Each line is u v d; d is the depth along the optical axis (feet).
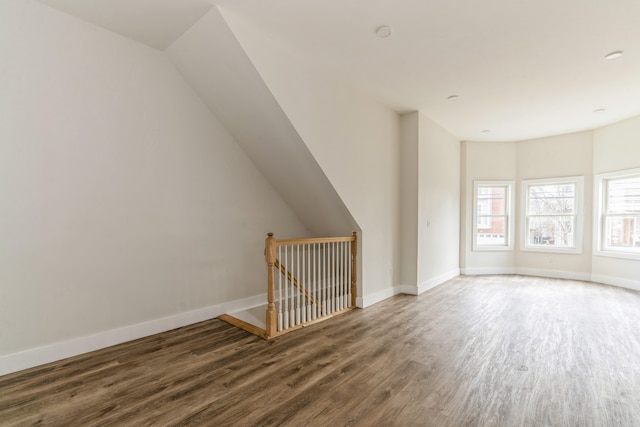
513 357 8.48
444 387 6.97
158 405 6.29
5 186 7.50
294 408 6.20
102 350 8.92
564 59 10.19
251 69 9.04
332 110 11.43
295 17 8.20
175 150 10.75
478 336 9.98
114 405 6.29
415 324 11.12
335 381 7.22
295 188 13.12
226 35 8.55
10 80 7.52
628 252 16.55
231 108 11.00
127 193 9.62
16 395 6.63
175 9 8.09
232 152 12.45
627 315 12.09
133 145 9.73
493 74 11.30
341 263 13.08
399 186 15.57
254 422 5.78
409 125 15.31
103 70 9.05
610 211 17.54
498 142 20.86
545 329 10.61
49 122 8.11
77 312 8.64
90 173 8.86
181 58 10.19
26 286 7.82
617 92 12.84
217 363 8.10
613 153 17.02
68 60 8.40
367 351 8.86
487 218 21.12
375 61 10.41
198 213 11.42
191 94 11.17
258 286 13.47
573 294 15.33
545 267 19.93
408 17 8.13
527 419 5.87
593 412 6.09
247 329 10.56
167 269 10.59
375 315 12.16
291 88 9.93
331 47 9.56
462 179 20.76
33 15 7.81
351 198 12.41
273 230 13.99
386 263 14.64
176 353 8.71
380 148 14.07
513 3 7.51
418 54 9.96
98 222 9.04
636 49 9.54
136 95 9.77
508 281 18.49
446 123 17.10
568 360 8.30
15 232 7.66
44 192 8.07
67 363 8.09
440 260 17.98
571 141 18.94
